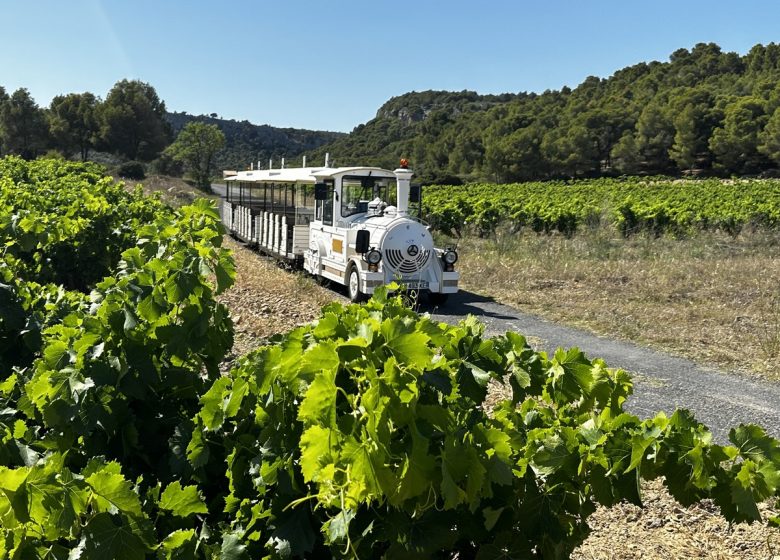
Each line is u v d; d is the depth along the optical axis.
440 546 2.09
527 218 24.62
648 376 8.06
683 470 2.40
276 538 2.22
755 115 98.25
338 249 13.01
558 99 151.62
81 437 2.95
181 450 2.81
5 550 1.82
